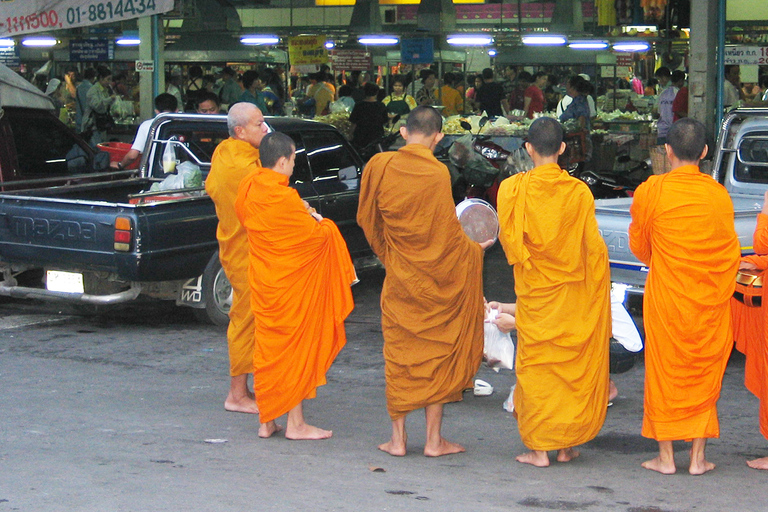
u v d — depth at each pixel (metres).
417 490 4.68
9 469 4.92
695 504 4.51
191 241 8.16
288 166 5.36
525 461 5.17
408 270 5.00
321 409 6.36
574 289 4.88
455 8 19.88
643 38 18.09
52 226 8.06
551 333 4.87
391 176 4.94
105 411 6.16
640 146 16.52
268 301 5.38
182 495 4.53
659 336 4.89
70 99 20.66
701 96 12.18
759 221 5.11
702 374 4.88
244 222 5.40
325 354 5.58
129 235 7.73
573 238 4.82
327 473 4.95
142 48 13.98
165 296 8.48
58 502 4.40
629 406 6.43
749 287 5.29
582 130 14.85
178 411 6.21
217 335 8.41
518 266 4.94
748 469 5.11
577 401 4.97
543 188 4.78
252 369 6.10
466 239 5.06
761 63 12.76
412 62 18.98
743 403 6.51
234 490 4.62
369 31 20.20
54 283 8.39
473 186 13.06
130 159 9.80
